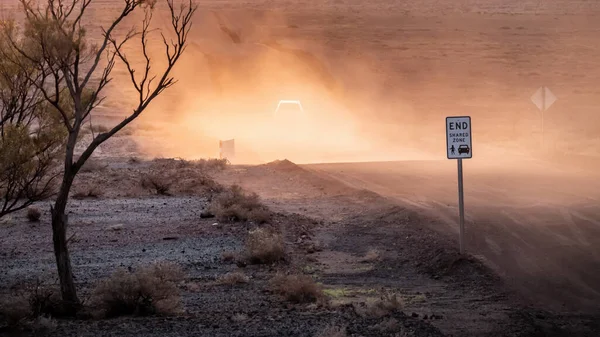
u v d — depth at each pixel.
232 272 30.16
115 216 44.25
